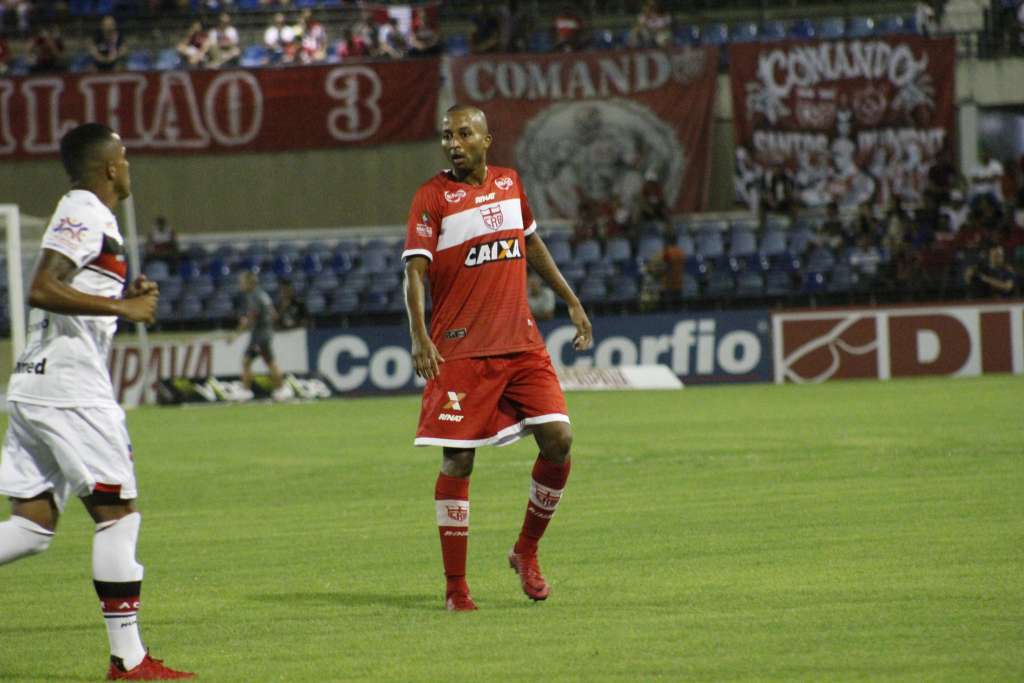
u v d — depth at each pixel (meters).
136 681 18.23
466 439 22.98
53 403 18.30
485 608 22.84
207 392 86.81
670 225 100.50
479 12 109.06
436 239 23.33
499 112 104.88
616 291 95.12
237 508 38.88
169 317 96.75
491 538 30.91
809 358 87.50
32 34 118.81
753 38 112.12
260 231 109.31
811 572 24.78
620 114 104.19
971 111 104.94
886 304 92.31
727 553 27.33
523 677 17.73
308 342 89.56
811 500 34.91
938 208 98.31
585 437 54.75
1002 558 25.45
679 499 36.22
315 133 107.31
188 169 109.00
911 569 24.67
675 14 115.06
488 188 23.56
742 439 51.62
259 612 23.20
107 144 18.80
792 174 103.88
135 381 89.44
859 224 96.44
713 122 103.75
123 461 18.56
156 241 103.06
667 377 86.88
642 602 22.67
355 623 21.94
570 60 104.50
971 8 106.88
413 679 17.83
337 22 118.75
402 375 89.06
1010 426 52.47
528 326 23.69
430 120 106.75
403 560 28.53
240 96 107.06
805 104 103.50
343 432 62.09
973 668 17.42
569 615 21.86
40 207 106.88
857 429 53.50
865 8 115.25
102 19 119.50
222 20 114.00
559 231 104.56
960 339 86.75
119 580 18.28
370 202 108.75
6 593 26.20
